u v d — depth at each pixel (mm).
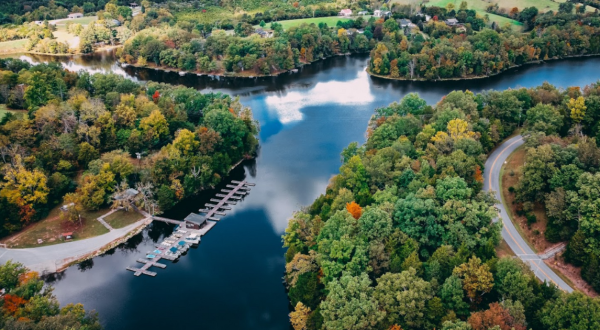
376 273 130125
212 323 137500
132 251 168625
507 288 115625
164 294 148250
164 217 185000
